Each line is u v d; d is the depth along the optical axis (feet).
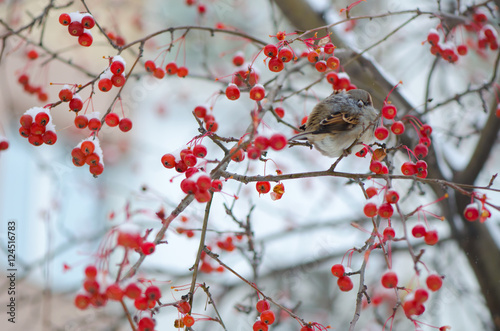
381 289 35.19
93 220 45.68
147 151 49.47
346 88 20.07
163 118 52.60
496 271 30.63
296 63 23.91
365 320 41.04
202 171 16.43
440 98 39.96
